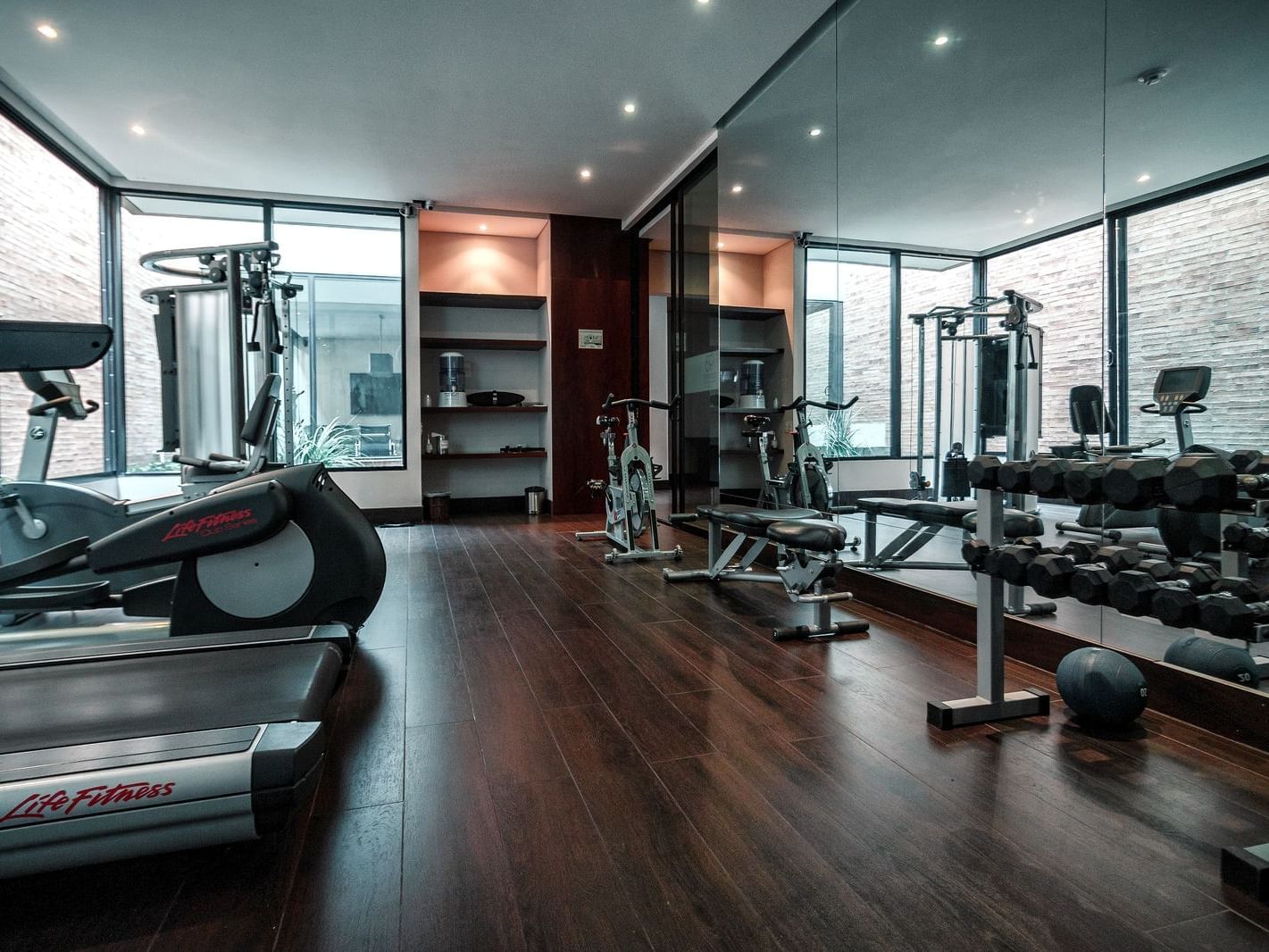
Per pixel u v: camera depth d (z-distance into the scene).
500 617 2.77
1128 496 1.33
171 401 3.46
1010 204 2.29
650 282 6.59
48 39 3.29
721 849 1.21
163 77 3.63
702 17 3.16
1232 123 1.65
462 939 1.00
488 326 6.42
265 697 1.31
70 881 1.14
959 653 2.29
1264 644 1.62
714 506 3.36
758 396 3.90
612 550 4.18
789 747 1.60
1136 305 1.88
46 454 2.79
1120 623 1.93
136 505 2.74
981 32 2.39
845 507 3.11
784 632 2.43
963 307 2.47
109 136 4.32
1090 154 2.01
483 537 4.93
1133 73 1.88
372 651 2.34
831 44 3.17
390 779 1.47
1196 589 1.36
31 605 2.33
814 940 0.99
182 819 1.07
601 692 1.96
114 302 5.07
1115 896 1.08
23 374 2.61
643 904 1.07
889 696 1.92
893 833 1.26
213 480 2.81
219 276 3.31
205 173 4.92
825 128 3.23
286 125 4.20
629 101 3.96
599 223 6.08
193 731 1.18
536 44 3.36
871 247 2.95
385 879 1.14
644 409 6.22
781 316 3.64
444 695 1.94
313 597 2.15
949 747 1.60
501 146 4.57
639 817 1.32
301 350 5.61
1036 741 1.63
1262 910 1.05
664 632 2.54
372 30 3.23
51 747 1.12
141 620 2.72
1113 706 1.64
